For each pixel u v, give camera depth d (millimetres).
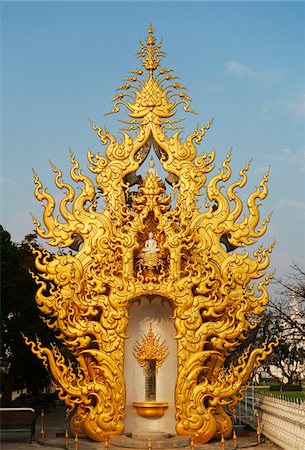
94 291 23703
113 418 22750
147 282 23781
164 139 25547
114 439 22250
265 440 24250
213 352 23281
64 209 24641
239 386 23234
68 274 23797
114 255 24094
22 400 41844
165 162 25281
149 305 25312
